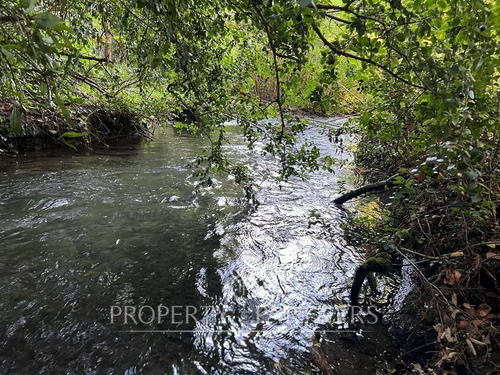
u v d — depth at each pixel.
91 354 1.94
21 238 3.16
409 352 2.05
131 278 2.69
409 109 2.38
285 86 2.30
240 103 2.98
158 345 2.04
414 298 2.41
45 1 2.04
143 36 1.79
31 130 5.80
